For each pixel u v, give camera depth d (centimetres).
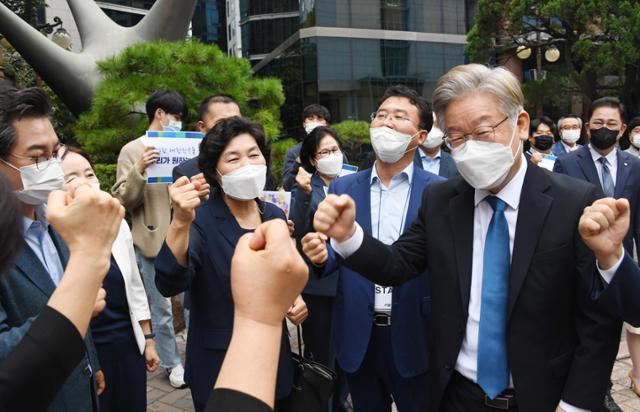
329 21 2453
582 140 1326
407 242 193
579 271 154
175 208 189
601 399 150
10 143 169
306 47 2483
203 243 218
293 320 230
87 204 86
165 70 589
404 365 230
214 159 224
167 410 360
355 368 239
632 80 1586
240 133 224
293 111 2594
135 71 600
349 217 167
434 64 2633
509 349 159
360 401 255
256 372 68
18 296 158
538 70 1755
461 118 166
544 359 157
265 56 3170
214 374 212
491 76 166
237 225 226
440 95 171
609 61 1357
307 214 304
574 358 155
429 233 183
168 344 400
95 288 87
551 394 157
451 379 174
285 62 2636
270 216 248
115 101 561
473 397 167
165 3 865
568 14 1440
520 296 158
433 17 2616
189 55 604
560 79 1708
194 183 198
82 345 86
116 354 246
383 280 181
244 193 219
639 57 1366
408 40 2573
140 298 283
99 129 580
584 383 149
